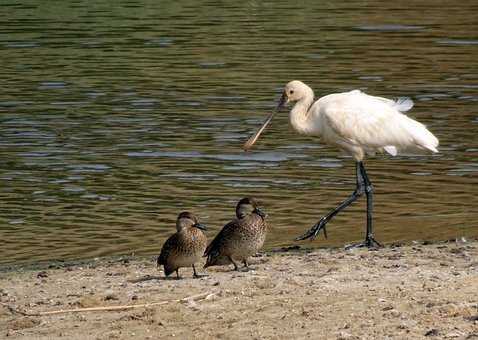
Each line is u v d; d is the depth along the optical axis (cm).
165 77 2820
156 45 3266
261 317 1087
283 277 1245
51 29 3547
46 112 2461
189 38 3378
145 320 1098
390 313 1074
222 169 2011
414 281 1199
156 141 2214
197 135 2256
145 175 1972
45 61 3031
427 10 3953
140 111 2464
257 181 1930
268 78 2791
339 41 3325
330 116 1594
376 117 1580
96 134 2270
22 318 1130
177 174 1977
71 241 1588
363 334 1014
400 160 2077
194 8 3991
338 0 4197
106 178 1955
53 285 1286
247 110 2469
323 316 1078
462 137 2223
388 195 1836
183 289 1209
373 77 2798
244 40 3341
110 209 1759
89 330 1080
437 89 2661
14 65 2978
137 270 1357
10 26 3600
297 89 1666
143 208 1762
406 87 2681
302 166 2036
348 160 2080
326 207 1761
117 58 3072
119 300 1179
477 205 1759
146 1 4156
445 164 2041
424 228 1619
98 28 3566
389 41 3331
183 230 1237
